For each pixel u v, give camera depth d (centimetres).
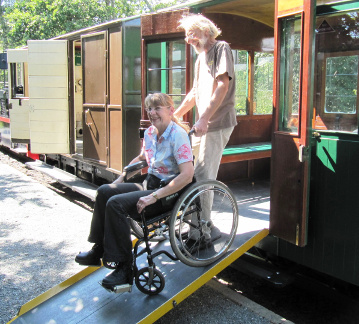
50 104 680
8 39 1762
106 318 269
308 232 313
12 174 779
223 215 389
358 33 283
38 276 367
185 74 435
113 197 270
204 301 321
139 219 281
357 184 282
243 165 555
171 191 271
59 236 462
